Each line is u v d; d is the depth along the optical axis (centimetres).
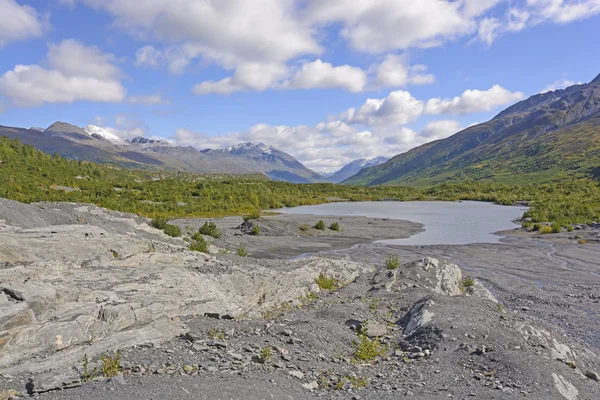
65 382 739
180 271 1562
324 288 2138
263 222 5038
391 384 964
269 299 1752
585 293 2292
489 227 5944
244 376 884
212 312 1373
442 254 3622
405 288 2053
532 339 1263
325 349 1187
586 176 18125
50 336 896
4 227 1614
